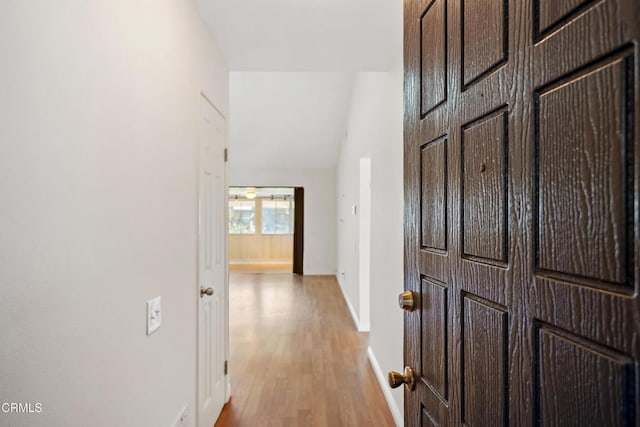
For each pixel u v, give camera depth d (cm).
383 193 314
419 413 113
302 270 902
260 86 559
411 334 120
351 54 272
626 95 46
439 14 100
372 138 369
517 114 67
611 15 48
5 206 78
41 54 89
